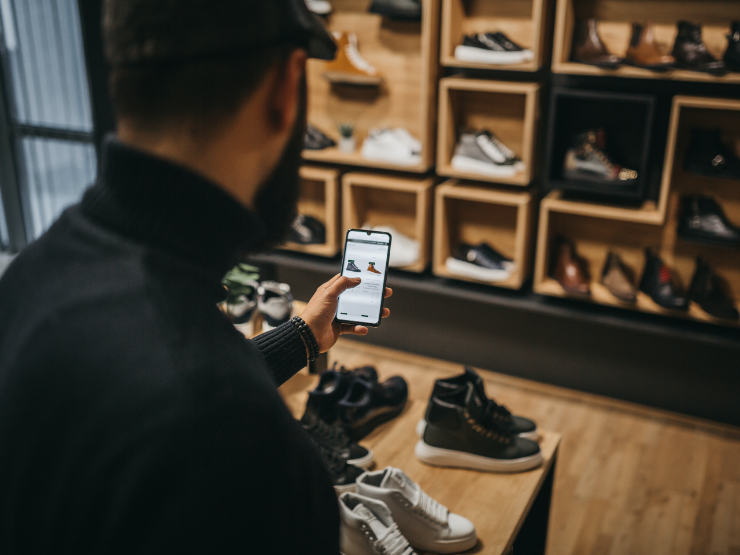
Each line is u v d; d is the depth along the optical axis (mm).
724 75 2488
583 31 2758
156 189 486
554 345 3205
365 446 1699
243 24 473
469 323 3357
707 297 2791
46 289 507
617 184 2801
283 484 505
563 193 3039
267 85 511
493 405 1682
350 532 1273
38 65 4035
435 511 1352
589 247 3102
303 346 1103
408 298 3461
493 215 3248
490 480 1576
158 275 490
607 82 2859
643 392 3082
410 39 3137
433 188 3260
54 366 474
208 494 448
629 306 2904
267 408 492
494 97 3080
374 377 1996
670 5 2676
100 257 498
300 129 578
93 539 465
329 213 3336
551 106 2801
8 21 4012
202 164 502
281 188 584
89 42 3340
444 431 1599
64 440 467
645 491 2527
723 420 2955
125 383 457
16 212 4422
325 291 1152
